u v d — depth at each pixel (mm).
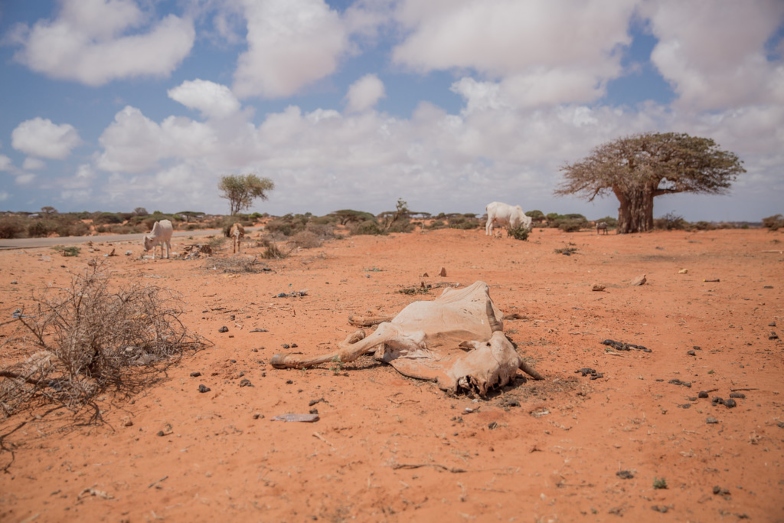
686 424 4605
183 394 5277
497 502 3367
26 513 3250
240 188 61656
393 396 5242
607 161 41094
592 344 7543
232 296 11922
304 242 27141
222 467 3801
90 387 5266
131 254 23828
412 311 6438
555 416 4820
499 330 5945
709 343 7656
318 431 4398
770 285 13430
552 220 68375
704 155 39875
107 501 3383
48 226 41406
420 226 57562
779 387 5562
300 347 7133
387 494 3436
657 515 3236
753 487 3541
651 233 38844
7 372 5137
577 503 3365
